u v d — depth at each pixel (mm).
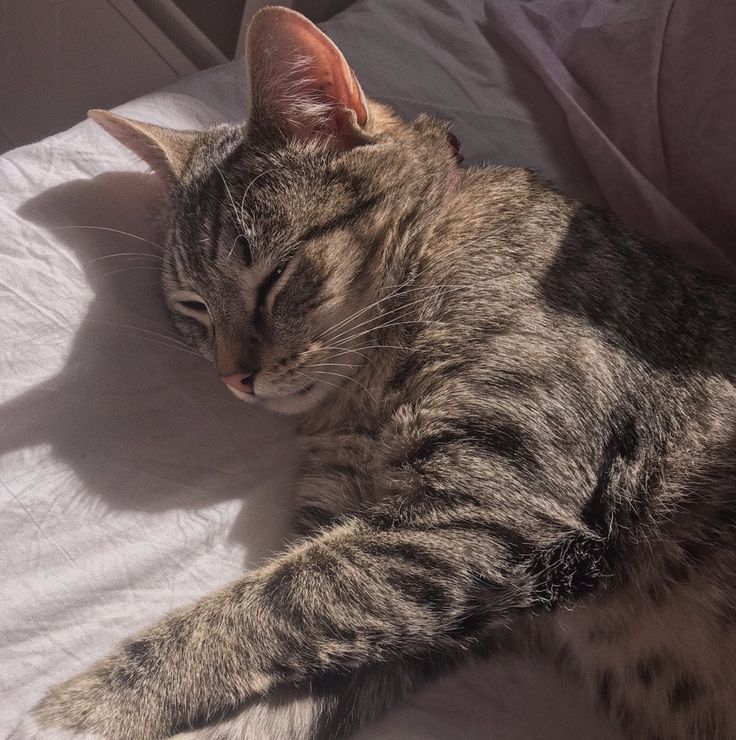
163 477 316
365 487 321
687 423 301
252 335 311
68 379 318
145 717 268
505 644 319
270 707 284
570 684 314
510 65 432
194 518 312
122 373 328
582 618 301
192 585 301
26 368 315
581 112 398
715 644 284
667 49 379
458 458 283
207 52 542
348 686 294
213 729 276
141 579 296
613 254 323
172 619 281
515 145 408
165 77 562
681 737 290
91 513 301
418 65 425
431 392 299
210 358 332
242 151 319
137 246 356
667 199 379
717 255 364
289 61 310
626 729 302
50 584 285
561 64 426
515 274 311
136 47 559
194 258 322
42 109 621
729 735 281
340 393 333
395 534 278
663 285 323
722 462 298
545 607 285
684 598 290
